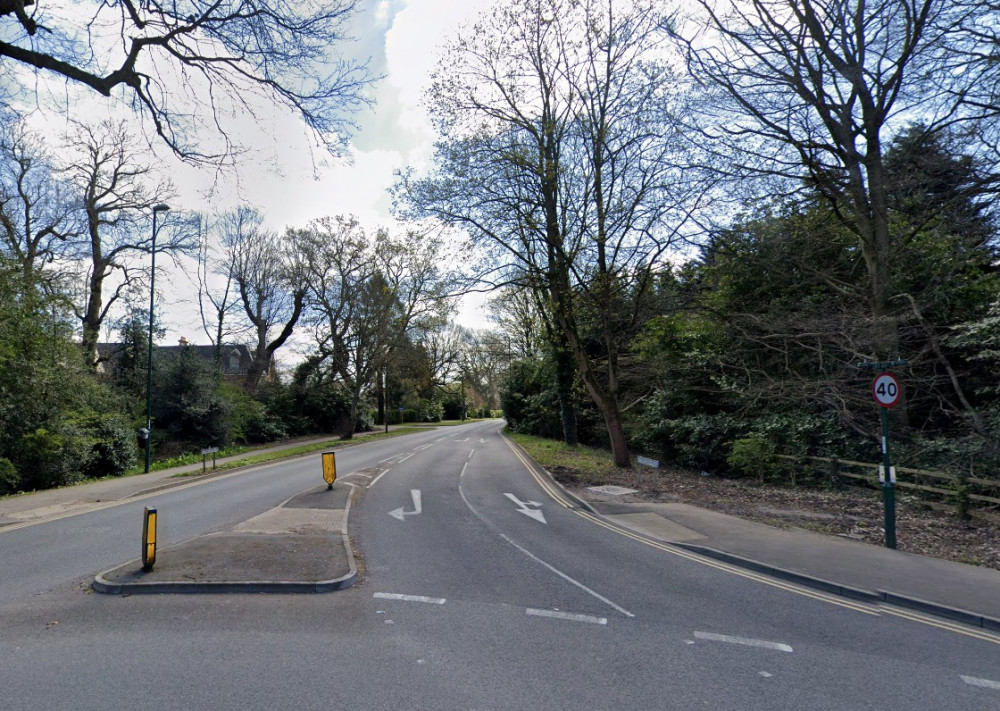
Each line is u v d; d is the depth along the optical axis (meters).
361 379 44.12
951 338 14.30
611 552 9.52
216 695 4.61
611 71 18.23
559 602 7.02
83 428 22.75
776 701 4.55
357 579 7.93
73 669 5.11
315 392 49.50
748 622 6.37
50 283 22.98
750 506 13.15
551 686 4.79
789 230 17.52
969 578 7.71
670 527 11.16
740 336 19.14
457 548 9.77
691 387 21.56
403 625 6.23
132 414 30.39
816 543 9.70
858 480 15.20
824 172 15.73
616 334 22.64
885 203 15.67
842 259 17.89
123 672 5.04
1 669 5.11
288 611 6.68
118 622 6.32
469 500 14.82
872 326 14.86
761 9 15.74
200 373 34.66
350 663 5.23
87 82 10.05
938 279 15.10
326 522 11.63
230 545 9.44
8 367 19.19
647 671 5.09
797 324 16.48
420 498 15.12
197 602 7.00
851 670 5.15
